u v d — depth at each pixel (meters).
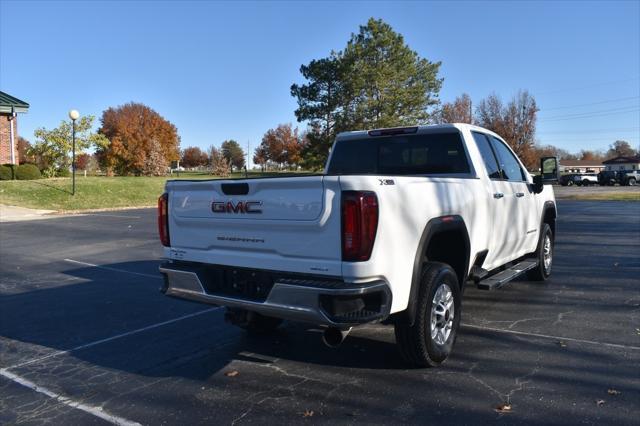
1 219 19.23
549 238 8.02
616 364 4.50
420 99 46.00
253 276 4.12
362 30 45.81
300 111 46.69
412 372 4.44
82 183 28.08
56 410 3.94
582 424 3.46
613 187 53.72
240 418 3.71
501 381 4.20
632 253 10.36
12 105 27.44
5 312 6.81
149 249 12.36
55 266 10.21
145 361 4.93
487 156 6.00
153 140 55.84
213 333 5.77
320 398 4.00
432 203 4.33
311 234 3.74
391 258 3.78
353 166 6.30
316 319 3.65
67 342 5.56
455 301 4.70
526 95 50.78
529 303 6.62
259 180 3.97
